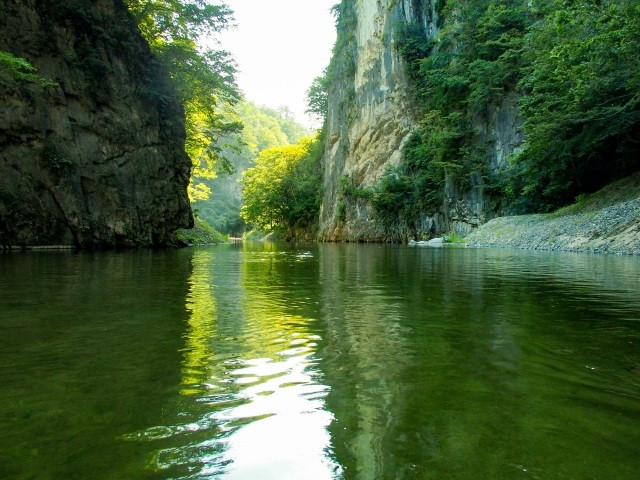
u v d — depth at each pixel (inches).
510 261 390.9
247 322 129.0
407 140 1483.8
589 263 351.9
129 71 784.9
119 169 741.9
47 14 634.8
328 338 110.2
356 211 1669.5
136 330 118.0
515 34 1061.8
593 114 625.3
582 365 88.0
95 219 684.7
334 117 1937.7
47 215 616.7
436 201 1316.4
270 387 76.0
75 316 136.2
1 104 562.3
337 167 1868.8
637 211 526.0
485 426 61.0
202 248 880.3
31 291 191.9
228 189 3673.7
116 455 53.1
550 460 52.1
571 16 586.6
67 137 650.2
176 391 73.9
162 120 874.1
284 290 202.1
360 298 176.2
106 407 67.1
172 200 874.8
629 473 49.3
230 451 54.3
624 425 61.5
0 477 48.4
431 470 49.8
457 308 152.6
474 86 1133.1
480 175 1123.9
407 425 61.3
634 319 132.9
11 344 103.2
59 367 86.2
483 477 48.3
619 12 518.9
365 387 76.0
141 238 780.0
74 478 48.4
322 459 52.4
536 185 893.2
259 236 2881.4
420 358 93.1
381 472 49.3
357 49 1776.6
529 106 811.4
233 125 1182.3
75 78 667.4
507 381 79.1
